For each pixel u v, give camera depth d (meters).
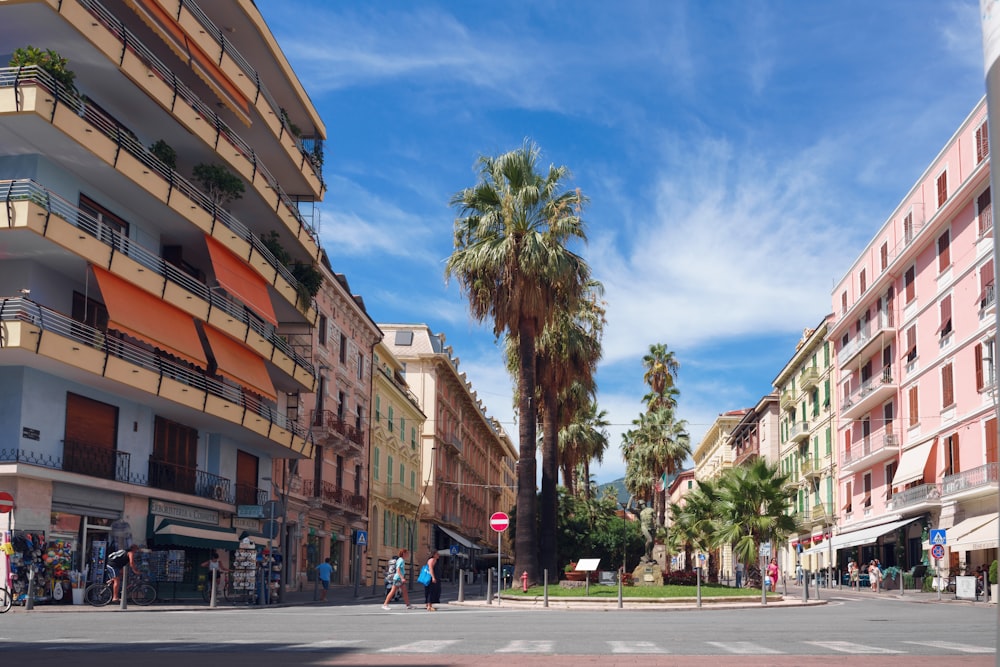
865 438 56.59
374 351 57.19
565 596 28.38
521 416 32.03
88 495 26.38
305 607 26.45
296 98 37.97
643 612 24.19
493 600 28.69
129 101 27.77
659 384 67.00
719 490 37.50
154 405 29.39
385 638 12.73
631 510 63.84
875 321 55.88
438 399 75.62
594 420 62.78
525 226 32.66
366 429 54.53
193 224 29.58
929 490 44.66
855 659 9.40
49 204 23.78
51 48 24.81
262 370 34.44
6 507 21.36
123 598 22.66
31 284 24.94
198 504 31.56
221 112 33.25
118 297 25.98
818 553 66.81
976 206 41.75
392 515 62.59
